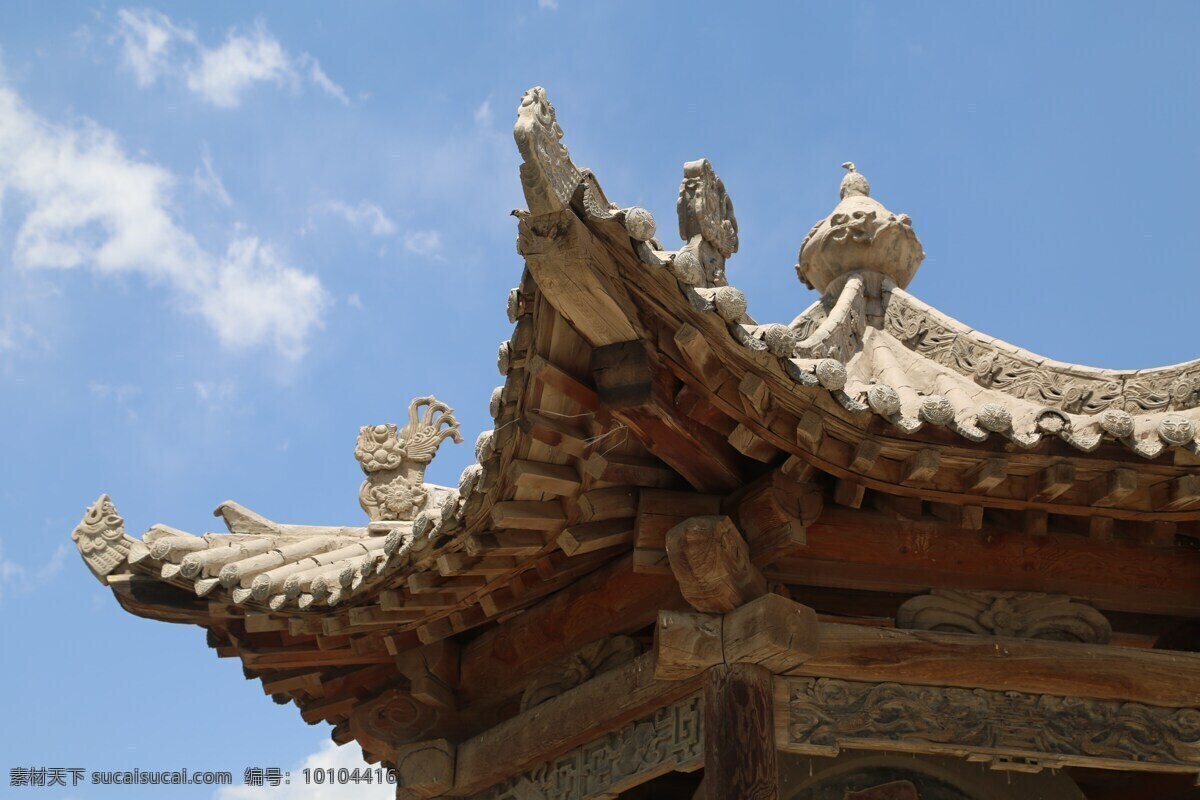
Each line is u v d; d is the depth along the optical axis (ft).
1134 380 38.34
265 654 42.32
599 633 39.40
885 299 43.68
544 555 37.47
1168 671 35.91
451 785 40.86
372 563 37.60
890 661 34.94
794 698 34.63
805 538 34.04
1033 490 33.99
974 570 36.27
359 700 43.98
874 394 32.04
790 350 30.91
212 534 41.81
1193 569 37.06
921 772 37.93
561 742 38.52
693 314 30.55
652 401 31.24
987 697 35.47
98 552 41.19
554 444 32.89
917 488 33.96
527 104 27.94
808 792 37.47
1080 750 35.24
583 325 30.81
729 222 42.22
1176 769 35.45
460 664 42.55
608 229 29.37
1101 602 36.70
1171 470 33.27
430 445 48.88
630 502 35.04
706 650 34.17
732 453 34.09
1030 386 39.65
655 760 36.52
